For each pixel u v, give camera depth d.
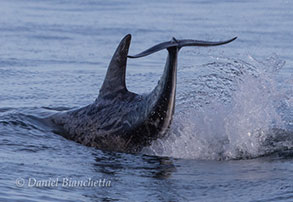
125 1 142.62
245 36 84.75
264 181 29.05
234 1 139.38
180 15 112.38
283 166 32.19
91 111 39.66
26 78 60.16
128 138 36.81
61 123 40.94
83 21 105.25
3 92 53.66
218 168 32.00
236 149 35.72
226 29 91.50
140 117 36.09
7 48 77.31
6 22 101.25
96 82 58.94
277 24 98.56
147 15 113.19
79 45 81.38
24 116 42.72
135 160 33.88
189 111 39.34
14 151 34.31
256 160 33.94
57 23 102.25
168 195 26.97
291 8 122.75
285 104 46.28
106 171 30.95
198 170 31.56
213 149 35.69
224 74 44.53
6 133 38.56
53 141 37.78
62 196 26.33
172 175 30.45
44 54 74.25
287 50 73.56
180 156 35.19
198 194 27.14
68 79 60.19
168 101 34.44
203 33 87.12
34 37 86.94
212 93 43.53
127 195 26.88
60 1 141.88
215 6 128.62
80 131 39.09
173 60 33.75
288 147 36.22
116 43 82.94
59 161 32.69
